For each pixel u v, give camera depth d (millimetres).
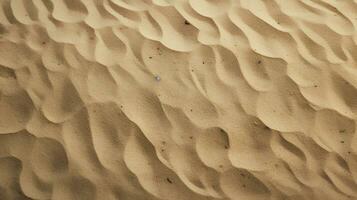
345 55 2941
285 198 2373
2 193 2318
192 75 2801
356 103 2711
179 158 2473
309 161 2490
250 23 3117
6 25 3047
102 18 3109
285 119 2633
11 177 2367
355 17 3207
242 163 2469
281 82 2779
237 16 3162
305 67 2859
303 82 2783
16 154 2438
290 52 2941
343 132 2598
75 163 2416
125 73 2781
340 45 2996
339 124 2623
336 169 2471
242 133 2574
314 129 2600
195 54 2902
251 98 2707
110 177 2385
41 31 3002
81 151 2463
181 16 3143
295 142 2549
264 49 2945
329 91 2758
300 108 2676
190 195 2354
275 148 2529
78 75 2750
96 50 2889
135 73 2789
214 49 2928
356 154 2520
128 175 2396
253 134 2574
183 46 2945
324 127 2611
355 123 2621
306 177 2438
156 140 2521
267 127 2592
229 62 2869
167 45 2939
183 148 2504
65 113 2592
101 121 2568
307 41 3014
